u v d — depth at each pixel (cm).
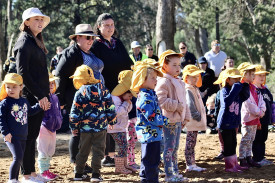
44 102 593
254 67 720
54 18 3856
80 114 609
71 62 659
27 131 591
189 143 695
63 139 1125
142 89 564
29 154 608
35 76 595
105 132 618
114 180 624
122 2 4134
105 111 618
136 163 766
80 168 624
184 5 3581
